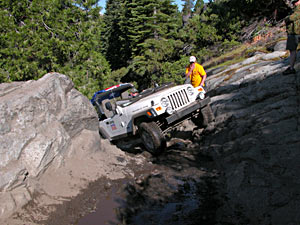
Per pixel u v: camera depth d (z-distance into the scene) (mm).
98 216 3299
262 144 4488
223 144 5391
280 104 5527
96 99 7305
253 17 17578
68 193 3643
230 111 6758
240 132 5375
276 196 3162
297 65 7008
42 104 4160
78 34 15602
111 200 3666
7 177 3223
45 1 14312
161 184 4141
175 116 5465
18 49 13516
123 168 4668
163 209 3451
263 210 3041
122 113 6191
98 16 16219
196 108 5789
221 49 18359
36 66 13883
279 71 7480
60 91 4637
